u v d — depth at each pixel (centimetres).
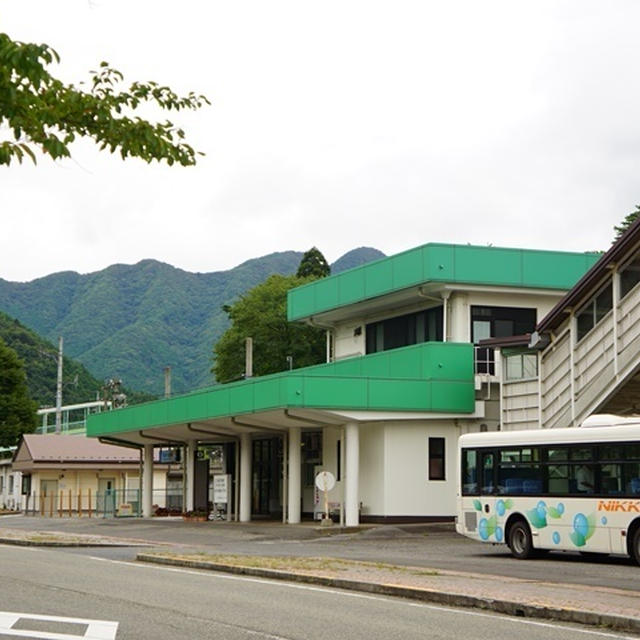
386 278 4031
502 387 3506
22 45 805
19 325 12838
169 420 4500
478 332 3928
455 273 3828
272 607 1502
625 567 2214
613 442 2269
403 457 3791
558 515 2369
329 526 3647
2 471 7838
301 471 4528
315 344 7181
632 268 2941
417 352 3825
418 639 1195
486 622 1362
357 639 1191
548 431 2430
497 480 2541
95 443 6981
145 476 5409
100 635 1209
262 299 7394
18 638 1182
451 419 3825
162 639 1183
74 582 1875
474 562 2366
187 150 973
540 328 3259
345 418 3706
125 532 3844
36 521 4909
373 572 1964
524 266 3903
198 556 2403
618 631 1291
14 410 7881
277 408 3669
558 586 1717
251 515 4794
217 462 6216
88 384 12912
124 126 938
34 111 881
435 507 3788
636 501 2198
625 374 2842
